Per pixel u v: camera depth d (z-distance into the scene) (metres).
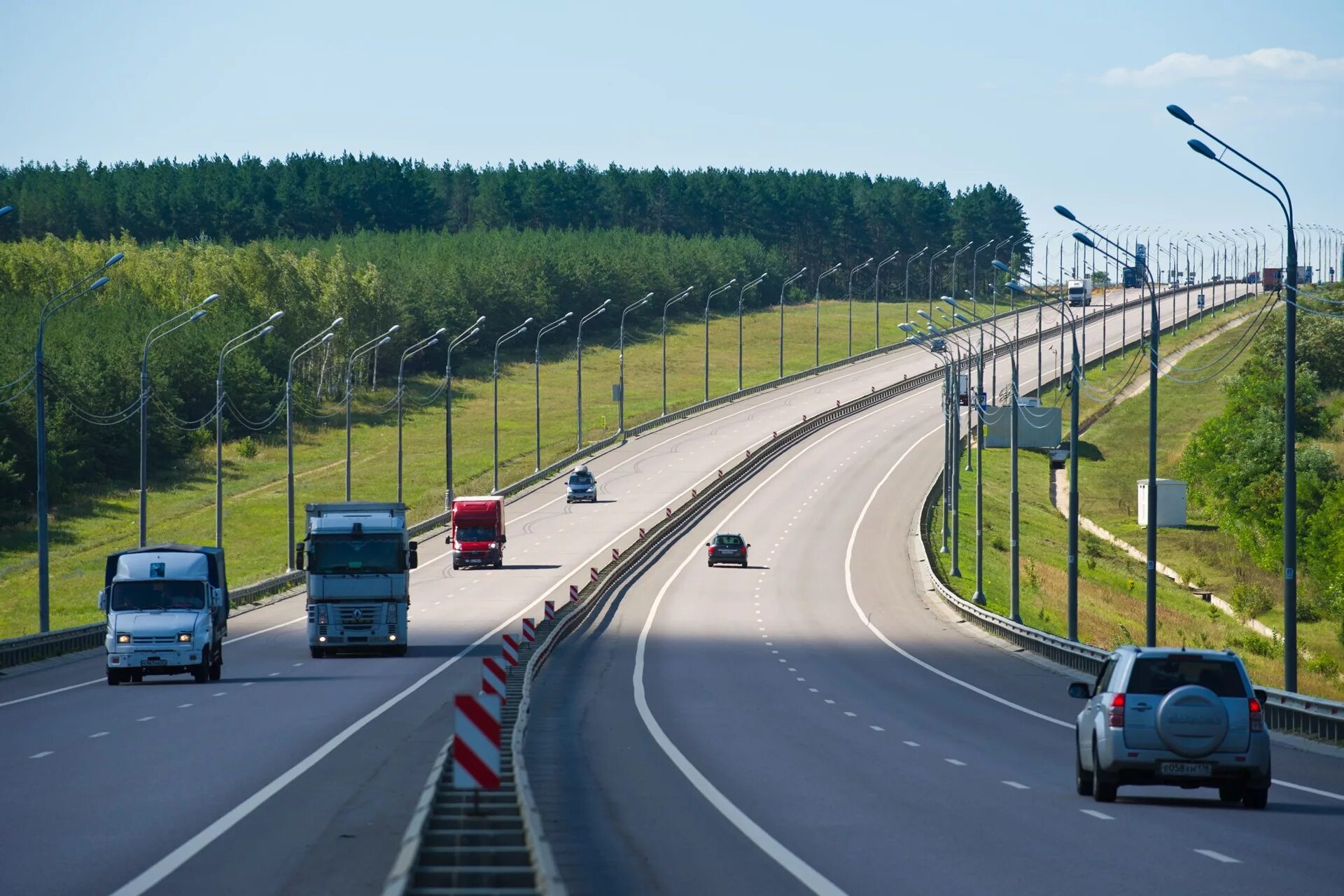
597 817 47.19
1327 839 43.28
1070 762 65.06
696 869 38.03
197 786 52.16
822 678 113.31
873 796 52.47
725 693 99.69
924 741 73.19
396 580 123.44
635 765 61.41
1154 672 51.16
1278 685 160.25
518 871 32.19
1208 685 50.78
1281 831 44.84
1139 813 48.94
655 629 158.50
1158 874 37.16
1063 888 35.34
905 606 187.12
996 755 67.44
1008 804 50.78
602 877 36.88
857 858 39.75
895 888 35.34
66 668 119.75
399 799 49.22
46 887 34.72
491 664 53.75
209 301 159.25
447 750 51.19
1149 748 50.03
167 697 91.06
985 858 39.75
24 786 52.16
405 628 123.94
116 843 40.78
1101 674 55.22
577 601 169.12
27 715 79.94
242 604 184.12
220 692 94.00
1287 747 74.56
